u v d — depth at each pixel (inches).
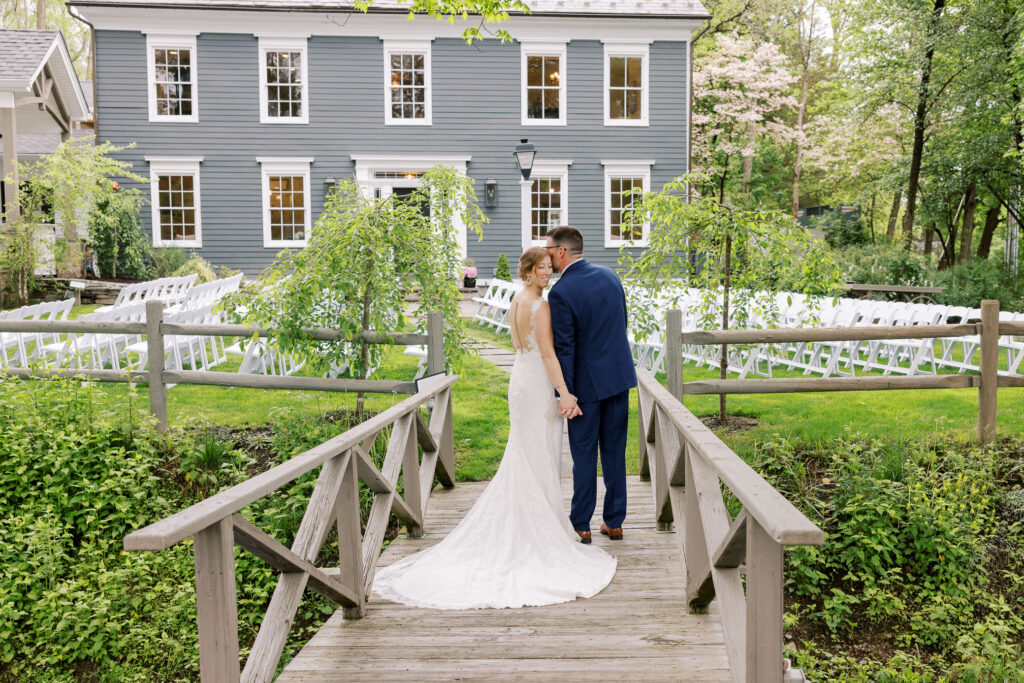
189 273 657.6
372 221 265.6
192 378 265.9
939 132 850.1
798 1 1147.9
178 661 184.5
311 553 124.7
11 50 611.2
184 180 717.3
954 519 203.6
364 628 143.8
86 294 598.2
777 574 89.3
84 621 190.9
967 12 700.7
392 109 730.8
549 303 175.0
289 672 127.6
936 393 341.7
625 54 738.8
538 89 738.8
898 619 190.5
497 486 173.9
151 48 700.7
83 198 611.8
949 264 879.7
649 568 169.8
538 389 173.2
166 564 211.8
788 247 264.7
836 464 229.9
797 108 1228.5
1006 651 173.6
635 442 285.4
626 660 129.3
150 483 232.5
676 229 272.1
